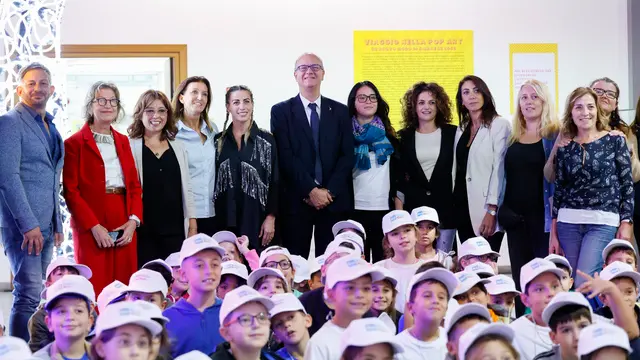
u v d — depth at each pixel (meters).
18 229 5.15
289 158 6.12
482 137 6.16
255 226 5.96
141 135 5.79
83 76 9.01
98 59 8.90
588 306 3.33
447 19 9.18
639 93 9.23
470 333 2.85
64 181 5.47
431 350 3.61
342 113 6.20
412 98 6.32
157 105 5.73
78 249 5.43
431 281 3.64
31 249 5.09
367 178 6.16
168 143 5.82
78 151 5.47
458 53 9.18
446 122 6.31
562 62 9.27
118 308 2.84
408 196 6.23
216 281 4.14
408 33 9.14
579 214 5.59
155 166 5.73
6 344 2.54
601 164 5.59
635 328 3.70
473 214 6.15
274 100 9.03
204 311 4.11
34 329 4.12
